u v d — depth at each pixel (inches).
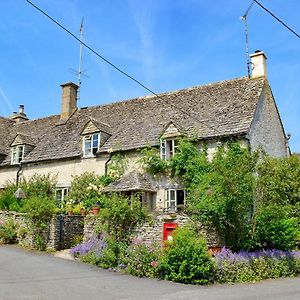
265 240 716.0
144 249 584.1
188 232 587.5
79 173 1053.2
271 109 1010.1
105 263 612.4
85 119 1230.3
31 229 766.5
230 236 668.7
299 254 705.6
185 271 541.0
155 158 900.0
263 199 664.4
